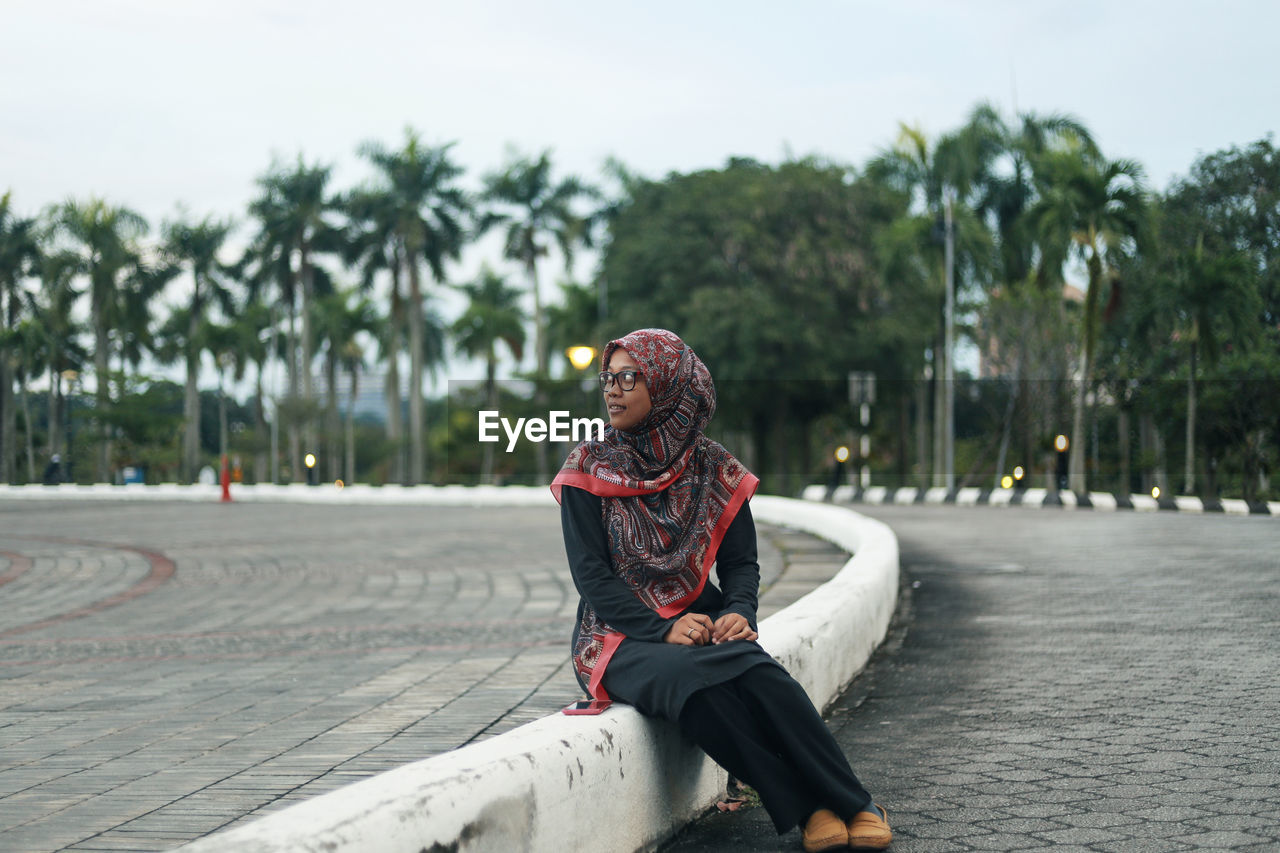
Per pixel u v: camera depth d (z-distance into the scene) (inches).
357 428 2834.6
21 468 2610.7
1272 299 1483.8
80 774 172.1
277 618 362.6
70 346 2428.6
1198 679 238.2
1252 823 141.2
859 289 1565.0
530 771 109.4
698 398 137.9
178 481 2245.3
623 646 135.0
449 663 268.4
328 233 2110.0
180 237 2242.9
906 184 1526.8
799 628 202.1
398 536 713.6
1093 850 132.3
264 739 192.9
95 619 369.1
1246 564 469.4
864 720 207.3
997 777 165.8
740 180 1653.5
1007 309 1499.8
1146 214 1254.3
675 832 142.1
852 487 1334.9
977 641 295.9
